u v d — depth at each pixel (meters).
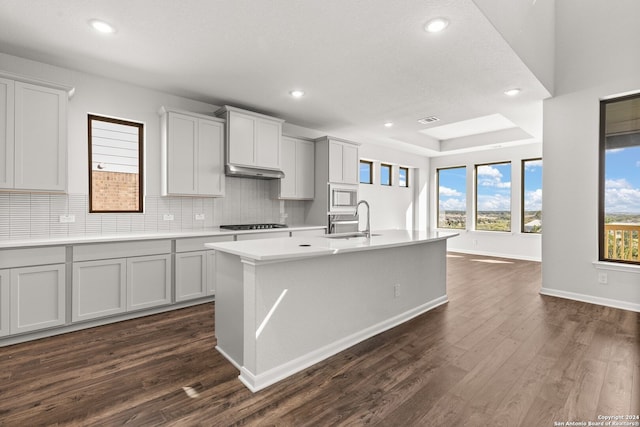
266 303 2.02
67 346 2.53
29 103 2.70
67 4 2.12
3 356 2.36
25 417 1.67
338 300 2.50
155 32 2.47
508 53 2.77
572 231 3.85
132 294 3.12
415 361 2.30
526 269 5.68
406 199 7.88
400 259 3.13
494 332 2.84
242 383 2.01
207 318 3.19
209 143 3.91
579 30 3.75
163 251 3.32
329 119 4.88
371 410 1.74
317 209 5.24
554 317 3.22
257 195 4.80
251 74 3.25
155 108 3.73
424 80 3.36
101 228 3.39
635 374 2.11
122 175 3.60
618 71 3.50
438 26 2.36
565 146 3.87
